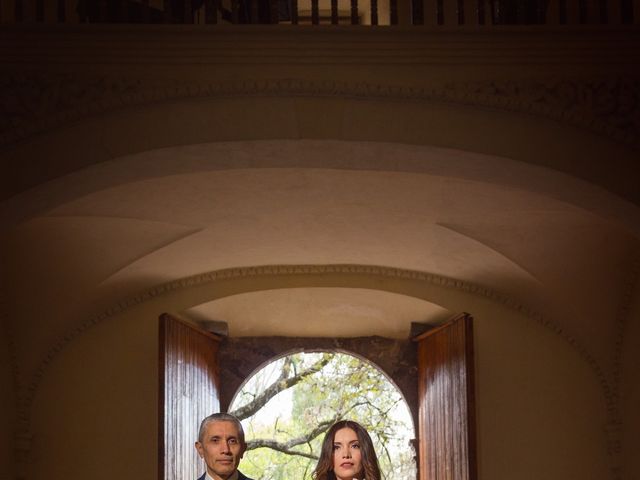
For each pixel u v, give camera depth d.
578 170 8.38
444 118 8.45
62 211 10.69
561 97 8.40
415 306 13.43
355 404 19.50
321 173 10.43
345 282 13.20
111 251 11.81
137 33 8.38
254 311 13.66
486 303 13.08
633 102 8.38
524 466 12.73
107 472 12.60
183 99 8.41
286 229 11.98
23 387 12.41
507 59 8.42
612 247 11.59
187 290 13.08
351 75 8.41
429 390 13.62
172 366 12.18
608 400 12.62
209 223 11.65
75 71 8.38
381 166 8.93
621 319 12.34
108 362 12.79
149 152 8.40
